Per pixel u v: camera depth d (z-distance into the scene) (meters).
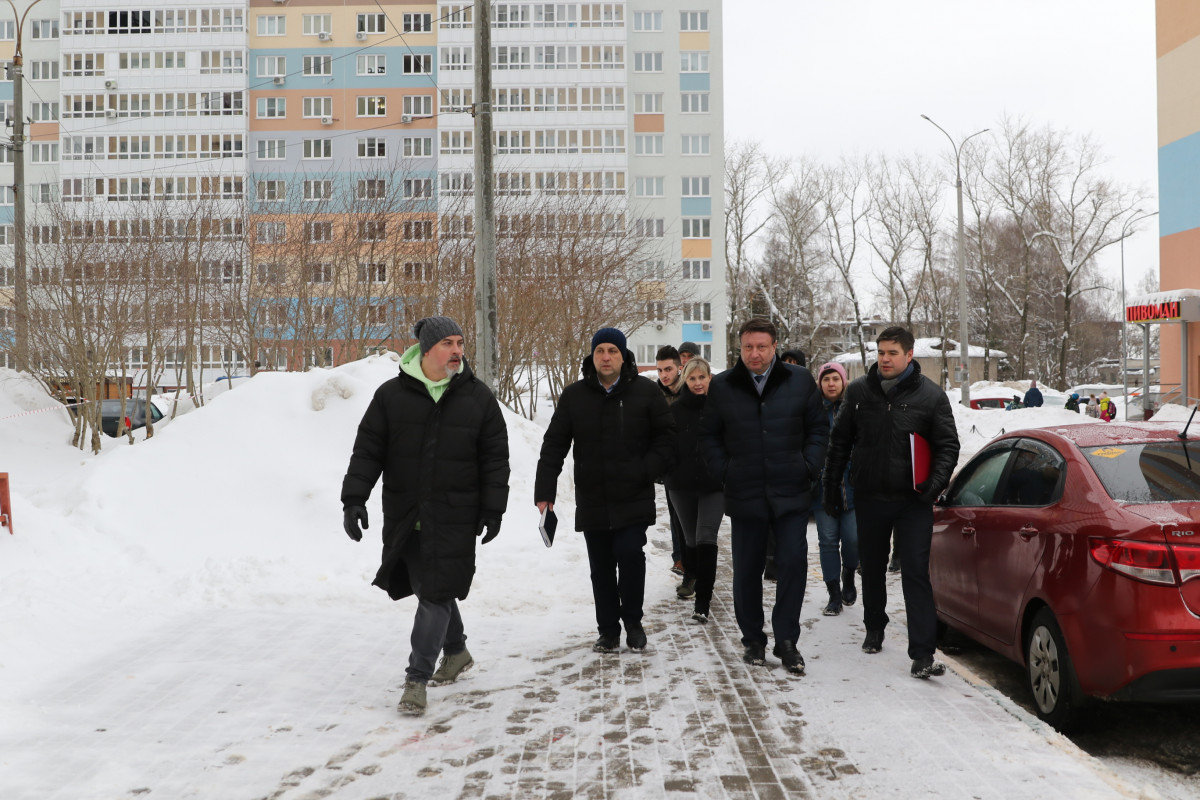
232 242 18.23
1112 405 37.69
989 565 5.86
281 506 9.99
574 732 4.70
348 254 18.64
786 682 5.55
